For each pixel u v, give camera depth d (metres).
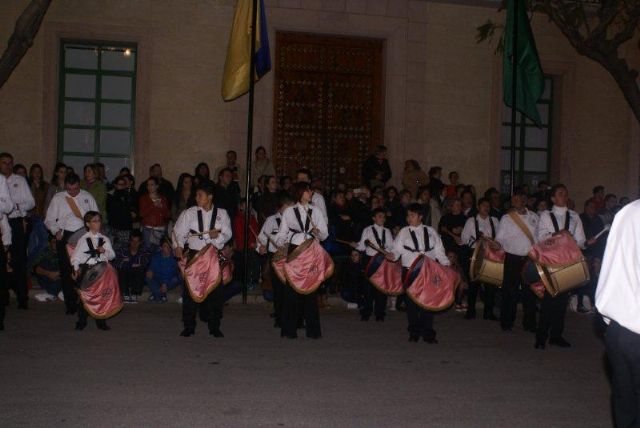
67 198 11.84
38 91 17.36
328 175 19.02
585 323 13.10
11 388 7.49
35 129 17.36
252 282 14.77
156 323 11.48
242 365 8.77
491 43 19.53
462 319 13.07
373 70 19.25
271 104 18.22
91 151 17.95
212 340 10.25
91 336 10.26
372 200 14.44
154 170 16.00
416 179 17.59
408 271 10.54
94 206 12.06
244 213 14.63
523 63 15.00
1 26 16.98
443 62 19.27
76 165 17.94
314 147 18.94
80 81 17.91
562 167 20.16
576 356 9.94
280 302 11.45
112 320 11.62
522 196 11.84
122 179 14.35
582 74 20.19
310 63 18.88
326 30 18.56
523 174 20.27
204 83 17.97
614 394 4.78
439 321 12.76
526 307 11.78
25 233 12.34
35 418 6.55
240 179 17.06
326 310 13.75
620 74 15.30
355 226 14.23
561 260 10.08
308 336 10.66
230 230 10.48
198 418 6.66
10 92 17.27
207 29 17.97
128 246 13.52
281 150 18.73
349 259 13.76
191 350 9.52
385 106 19.03
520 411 7.23
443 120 19.30
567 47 20.05
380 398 7.52
